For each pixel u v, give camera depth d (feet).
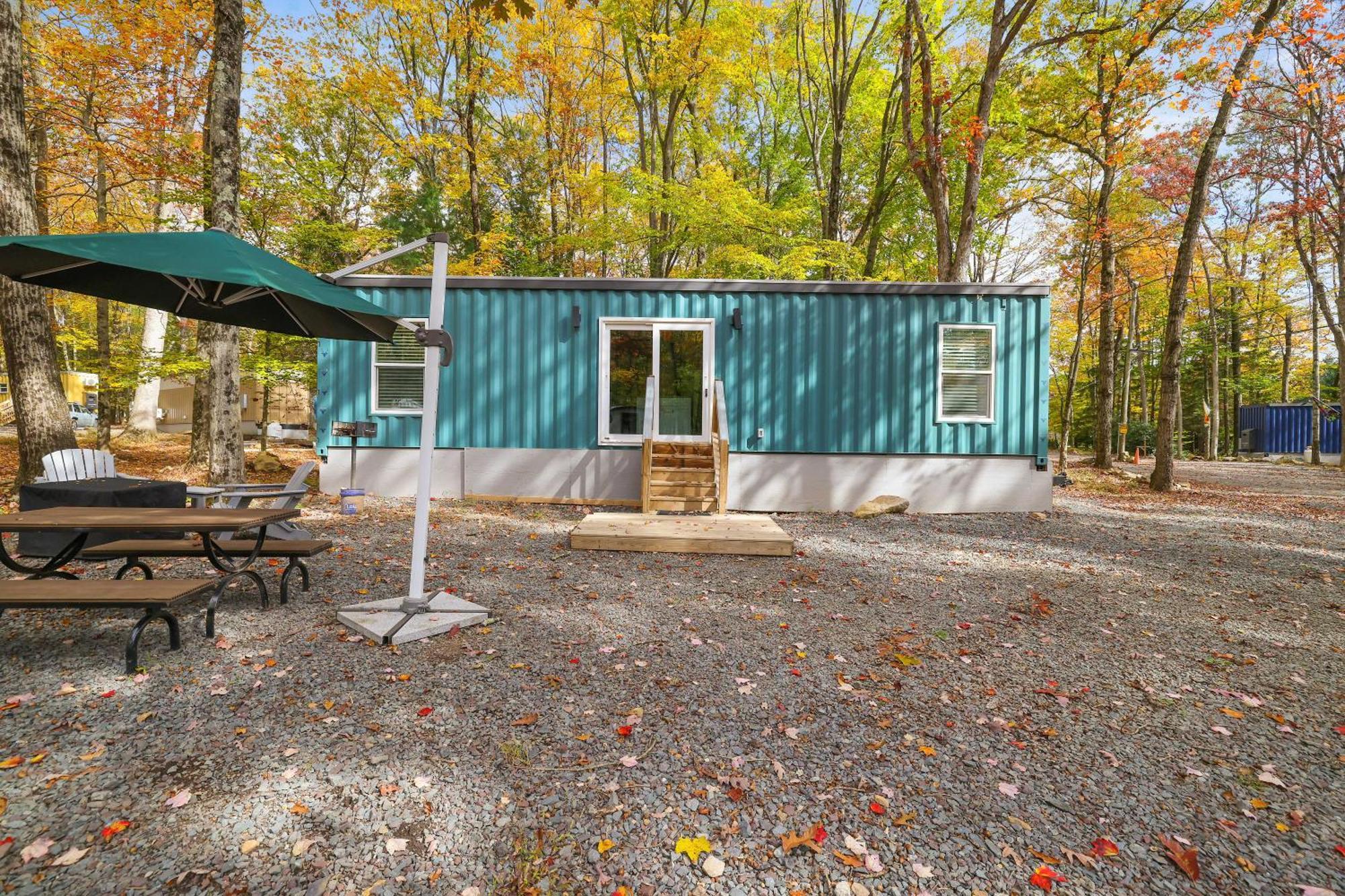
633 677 11.10
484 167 64.23
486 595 15.62
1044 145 52.29
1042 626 14.42
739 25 58.13
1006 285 30.30
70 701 9.53
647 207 53.31
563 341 30.63
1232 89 37.65
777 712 9.98
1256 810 7.81
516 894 6.20
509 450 30.53
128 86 38.17
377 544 20.88
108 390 43.86
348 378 30.71
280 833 6.86
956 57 57.06
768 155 71.51
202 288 13.80
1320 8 36.52
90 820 6.96
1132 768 8.68
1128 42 42.50
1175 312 40.68
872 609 15.52
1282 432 86.33
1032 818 7.56
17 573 15.97
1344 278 59.36
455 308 30.55
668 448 30.27
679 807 7.56
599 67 67.82
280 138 48.60
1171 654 12.84
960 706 10.37
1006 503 30.50
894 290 30.27
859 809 7.63
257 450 57.62
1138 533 25.90
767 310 30.42
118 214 43.73
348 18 54.60
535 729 9.20
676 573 18.54
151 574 15.12
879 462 30.40
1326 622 14.90
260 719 9.18
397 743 8.68
